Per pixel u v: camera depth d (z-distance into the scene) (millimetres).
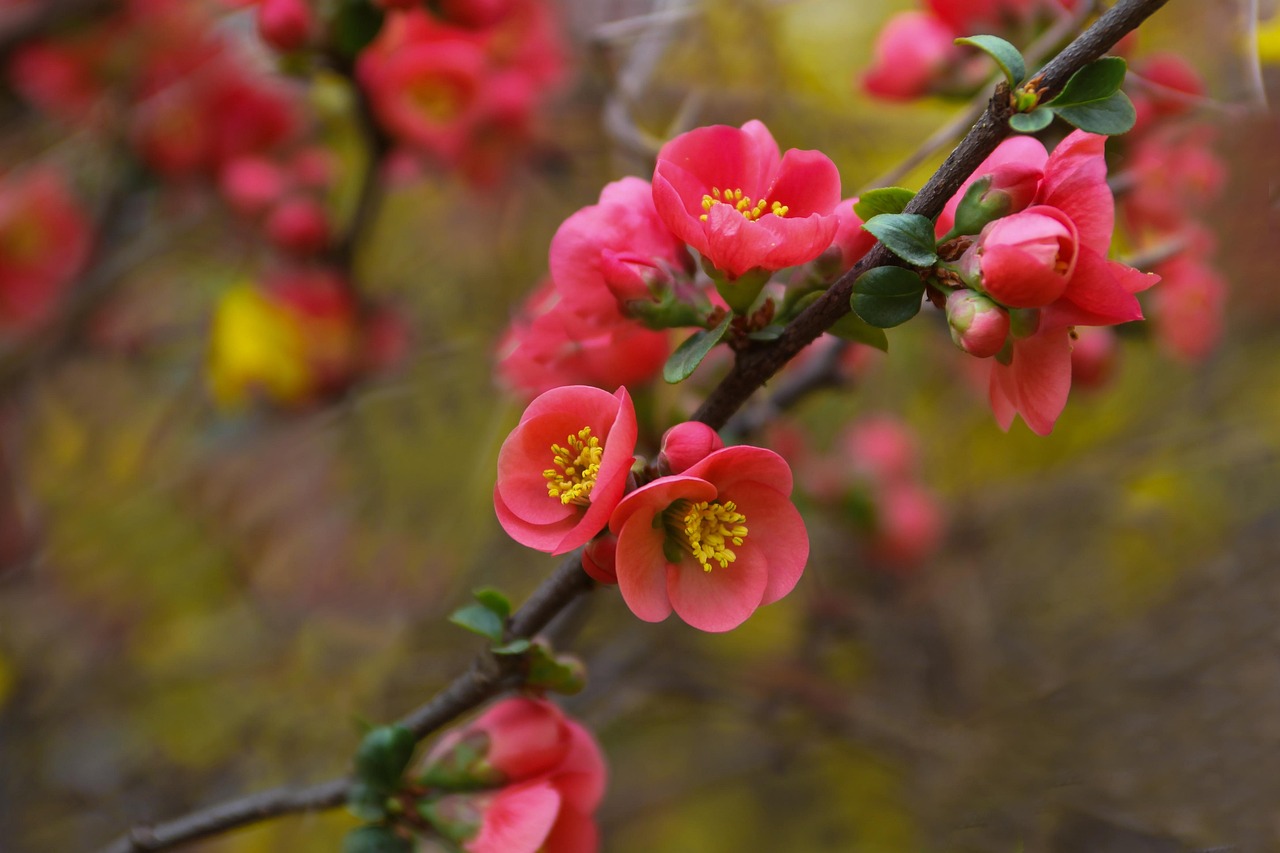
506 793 668
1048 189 624
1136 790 826
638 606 625
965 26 825
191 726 1214
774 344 638
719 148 652
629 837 1257
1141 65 809
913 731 1057
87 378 1280
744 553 631
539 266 1246
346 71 917
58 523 1223
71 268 1151
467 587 1151
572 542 615
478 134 1039
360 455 1254
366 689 1146
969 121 795
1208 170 806
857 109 1084
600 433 629
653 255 661
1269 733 826
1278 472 1259
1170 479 1242
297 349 1041
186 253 1241
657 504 623
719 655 1183
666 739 1330
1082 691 901
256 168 1047
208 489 1221
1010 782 882
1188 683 876
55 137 1197
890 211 625
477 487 1051
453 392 1241
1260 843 800
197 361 1229
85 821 1150
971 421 1272
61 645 1221
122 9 1059
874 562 1165
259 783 1124
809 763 1217
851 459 1124
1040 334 625
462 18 880
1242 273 911
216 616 1269
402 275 1289
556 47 1075
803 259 631
